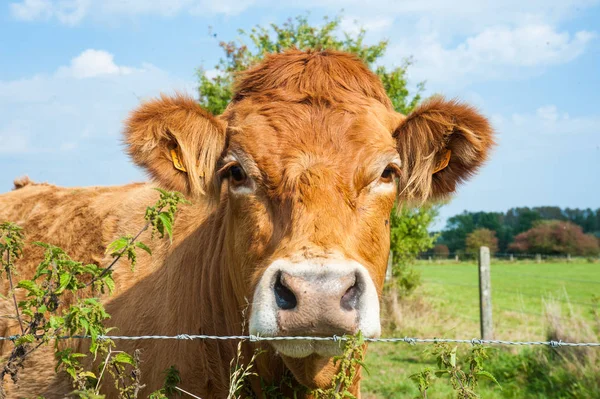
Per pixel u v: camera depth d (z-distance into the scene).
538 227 78.69
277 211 3.02
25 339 2.64
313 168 2.99
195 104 3.49
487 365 8.98
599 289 27.83
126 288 4.52
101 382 4.27
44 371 4.55
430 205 4.02
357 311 2.67
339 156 3.07
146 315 4.25
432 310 15.45
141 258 4.59
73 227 5.28
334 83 3.41
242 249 3.18
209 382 3.80
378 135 3.21
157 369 3.99
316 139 3.11
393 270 14.38
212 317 3.82
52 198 5.88
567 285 30.91
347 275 2.63
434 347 2.79
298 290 2.59
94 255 4.93
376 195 3.17
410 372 9.34
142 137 3.41
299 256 2.70
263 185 3.11
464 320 14.73
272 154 3.10
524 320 15.05
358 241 3.01
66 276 2.71
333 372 3.09
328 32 11.97
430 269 48.09
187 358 3.84
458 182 3.85
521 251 77.19
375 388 8.46
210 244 3.96
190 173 3.52
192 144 3.54
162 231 3.04
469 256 67.00
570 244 75.06
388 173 3.27
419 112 3.56
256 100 3.41
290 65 3.53
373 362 10.16
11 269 3.37
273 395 3.40
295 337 2.63
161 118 3.42
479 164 3.65
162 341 4.04
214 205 3.80
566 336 8.92
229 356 3.71
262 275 2.80
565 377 8.04
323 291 2.58
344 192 2.99
